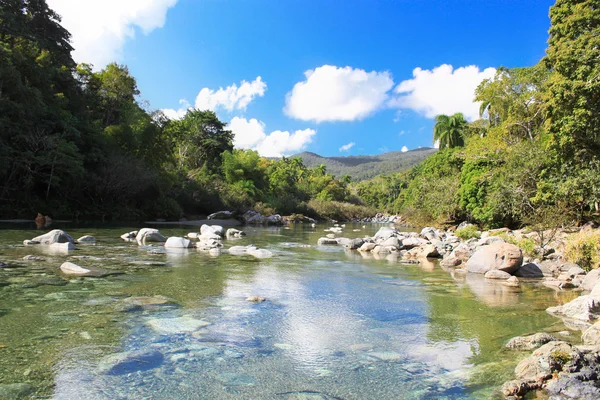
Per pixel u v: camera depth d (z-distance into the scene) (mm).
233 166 56688
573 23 20344
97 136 30516
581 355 4020
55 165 25672
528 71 32219
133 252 12469
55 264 9391
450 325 5750
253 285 8258
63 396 3189
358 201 95938
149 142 37250
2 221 22312
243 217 40531
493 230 25453
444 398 3412
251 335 5020
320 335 5148
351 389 3574
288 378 3775
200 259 11773
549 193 21016
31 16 33750
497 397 3422
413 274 10711
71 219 27188
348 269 11297
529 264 11031
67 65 34438
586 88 18031
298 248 17234
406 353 4559
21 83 24297
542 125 28797
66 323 5098
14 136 23922
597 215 22109
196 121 63531
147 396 3270
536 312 6594
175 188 41062
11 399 3096
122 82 37031
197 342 4656
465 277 10375
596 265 10734
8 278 7660
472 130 41656
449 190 37031
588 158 20922
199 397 3299
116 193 31281
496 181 26391
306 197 69812
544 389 3549
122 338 4645
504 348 4770
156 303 6305
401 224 55375
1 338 4488
